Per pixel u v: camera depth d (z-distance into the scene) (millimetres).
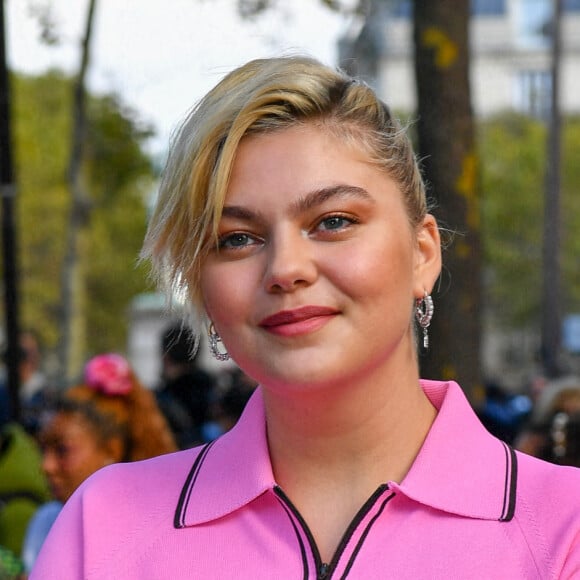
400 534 1626
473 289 4441
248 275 1641
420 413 1765
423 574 1587
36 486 4543
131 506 1810
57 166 24438
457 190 4461
